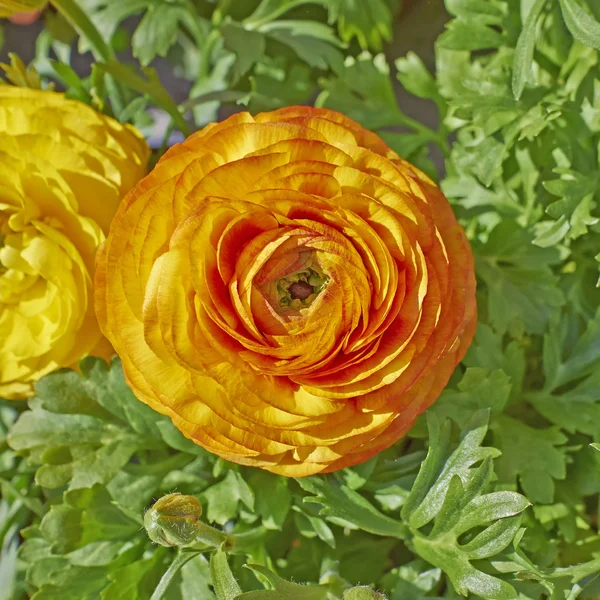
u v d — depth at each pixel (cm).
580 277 46
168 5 50
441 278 41
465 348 42
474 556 42
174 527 41
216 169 40
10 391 44
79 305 43
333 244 40
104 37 50
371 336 40
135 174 44
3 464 47
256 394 40
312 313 40
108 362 44
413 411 42
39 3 46
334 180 41
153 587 44
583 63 45
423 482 43
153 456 46
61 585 44
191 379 40
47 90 47
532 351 47
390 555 45
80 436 44
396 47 52
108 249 41
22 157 43
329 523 45
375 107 48
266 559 44
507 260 46
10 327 44
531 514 44
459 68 47
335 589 43
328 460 41
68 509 44
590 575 43
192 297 40
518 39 45
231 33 49
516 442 44
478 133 46
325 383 41
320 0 49
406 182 41
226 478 44
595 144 45
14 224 43
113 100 50
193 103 48
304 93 49
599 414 45
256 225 40
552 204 45
